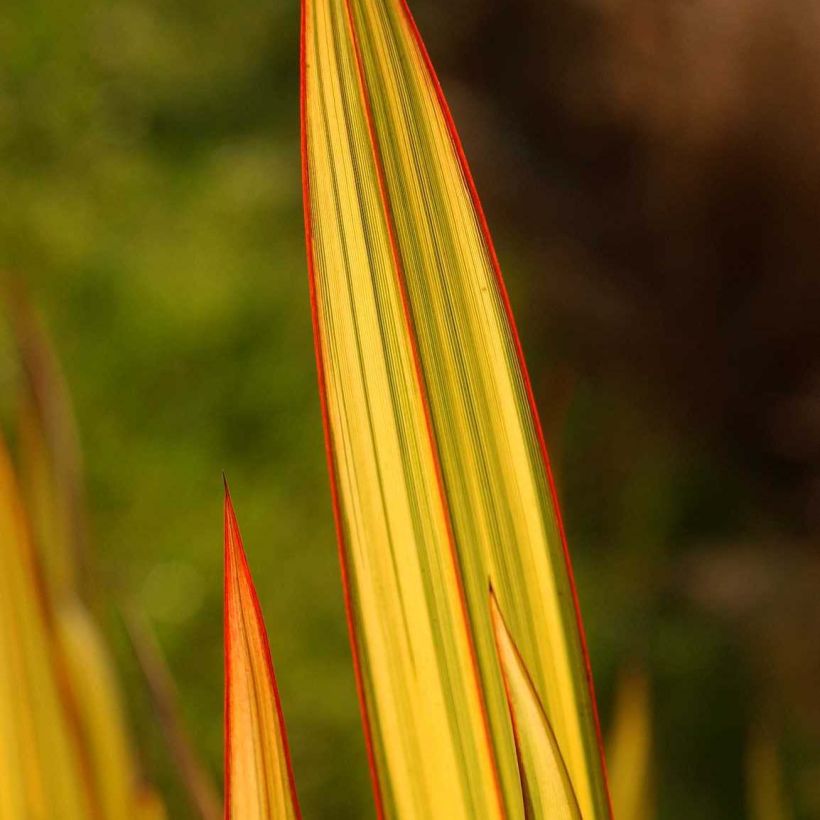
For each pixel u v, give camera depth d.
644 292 1.88
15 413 2.37
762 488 2.12
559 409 1.07
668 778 2.53
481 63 2.04
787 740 2.35
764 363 1.80
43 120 3.34
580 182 1.94
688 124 1.60
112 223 3.25
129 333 3.07
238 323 3.13
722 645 2.58
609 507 2.71
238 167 3.39
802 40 1.47
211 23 3.60
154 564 2.79
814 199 1.54
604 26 1.73
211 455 2.97
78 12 3.51
